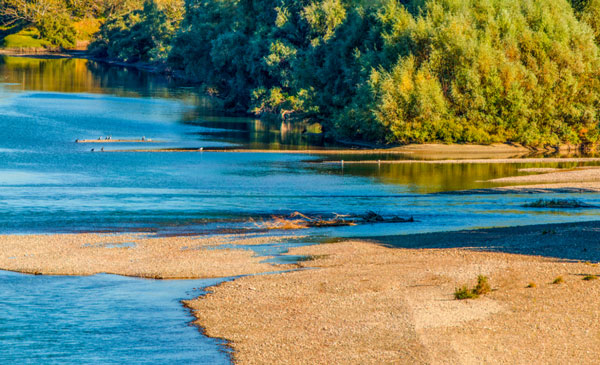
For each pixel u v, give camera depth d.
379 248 39.19
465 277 31.98
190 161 75.56
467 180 68.25
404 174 71.69
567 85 98.12
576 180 68.75
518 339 23.83
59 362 22.55
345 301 28.70
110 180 62.22
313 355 22.89
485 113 97.69
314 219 48.03
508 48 98.81
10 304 28.47
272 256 37.38
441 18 101.00
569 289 29.56
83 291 30.56
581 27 101.31
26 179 61.16
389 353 22.83
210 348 23.73
